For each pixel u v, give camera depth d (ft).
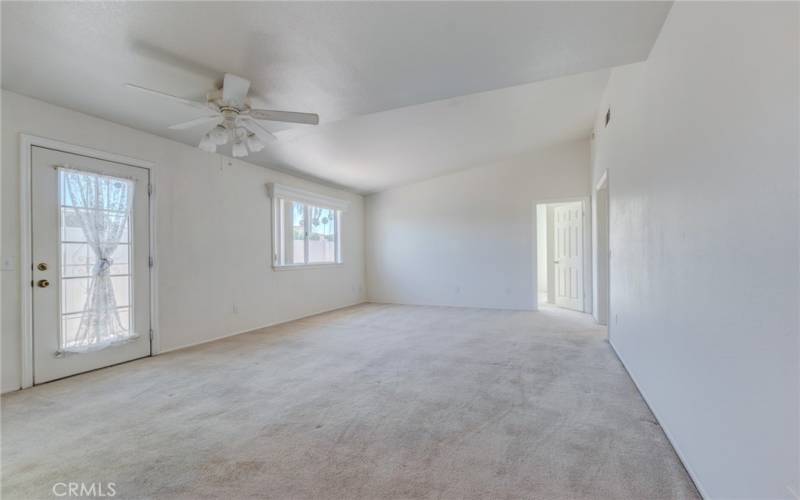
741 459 4.25
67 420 7.50
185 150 13.34
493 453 6.19
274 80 8.63
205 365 11.12
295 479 5.55
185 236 13.30
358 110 10.55
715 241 4.91
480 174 22.13
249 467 5.86
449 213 22.97
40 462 6.02
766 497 3.80
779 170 3.59
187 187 13.41
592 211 19.08
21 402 8.38
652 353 7.75
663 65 6.91
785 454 3.51
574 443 6.49
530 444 6.47
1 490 5.32
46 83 8.59
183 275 13.23
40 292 9.53
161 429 7.11
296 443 6.57
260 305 16.69
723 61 4.69
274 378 9.98
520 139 18.01
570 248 21.26
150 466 5.90
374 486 5.36
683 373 5.97
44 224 9.62
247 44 7.11
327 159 16.90
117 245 11.21
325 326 16.94
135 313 11.66
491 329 16.03
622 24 6.79
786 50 3.48
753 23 4.03
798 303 3.32
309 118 8.91
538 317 18.79
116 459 6.10
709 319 5.08
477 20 6.51
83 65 7.79
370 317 19.21
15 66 7.83
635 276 9.26
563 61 8.05
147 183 12.04
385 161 18.31
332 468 5.82
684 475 5.60
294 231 19.30
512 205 21.40
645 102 8.21
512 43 7.29
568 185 20.08
